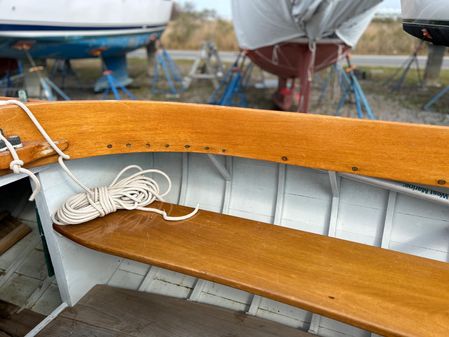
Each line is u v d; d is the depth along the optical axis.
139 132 1.40
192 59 12.10
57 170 1.34
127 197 1.47
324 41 4.64
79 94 7.57
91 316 1.46
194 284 1.66
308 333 1.41
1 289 1.72
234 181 1.78
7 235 1.92
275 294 1.06
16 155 1.10
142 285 1.66
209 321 1.46
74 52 6.26
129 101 1.36
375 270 1.15
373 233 1.53
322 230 1.61
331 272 1.14
